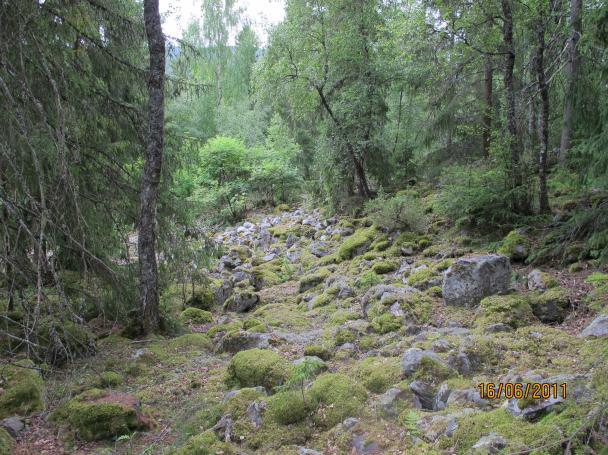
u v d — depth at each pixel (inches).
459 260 290.8
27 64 241.0
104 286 299.1
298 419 174.4
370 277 375.2
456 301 284.8
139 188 339.0
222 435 175.5
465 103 569.0
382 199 516.4
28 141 186.2
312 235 649.6
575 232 310.7
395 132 704.4
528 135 425.4
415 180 650.2
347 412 172.9
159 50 298.8
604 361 154.4
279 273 528.7
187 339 302.2
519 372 176.4
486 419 142.7
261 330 307.0
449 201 416.2
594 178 280.8
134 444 184.2
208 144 940.6
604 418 116.7
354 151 615.2
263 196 935.0
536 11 357.7
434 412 163.8
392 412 170.7
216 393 222.1
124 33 305.3
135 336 311.6
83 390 227.5
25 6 233.1
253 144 1099.9
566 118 359.3
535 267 313.4
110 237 326.3
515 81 501.4
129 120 319.6
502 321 240.5
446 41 413.1
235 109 1296.8
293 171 903.1
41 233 178.4
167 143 360.8
